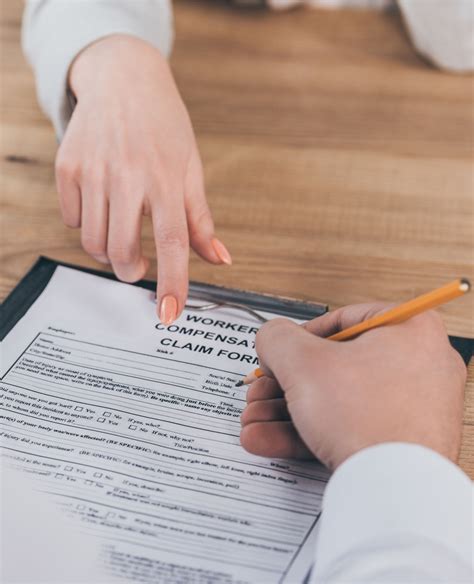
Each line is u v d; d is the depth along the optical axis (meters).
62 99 0.72
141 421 0.52
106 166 0.63
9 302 0.61
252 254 0.67
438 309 0.62
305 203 0.72
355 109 0.84
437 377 0.46
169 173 0.62
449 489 0.41
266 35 0.95
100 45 0.71
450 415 0.45
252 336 0.59
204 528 0.46
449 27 0.84
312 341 0.47
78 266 0.66
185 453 0.50
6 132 0.82
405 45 0.93
